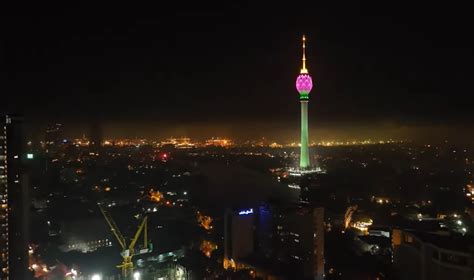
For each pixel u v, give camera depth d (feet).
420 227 586.45
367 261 561.02
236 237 622.95
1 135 484.33
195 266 620.08
